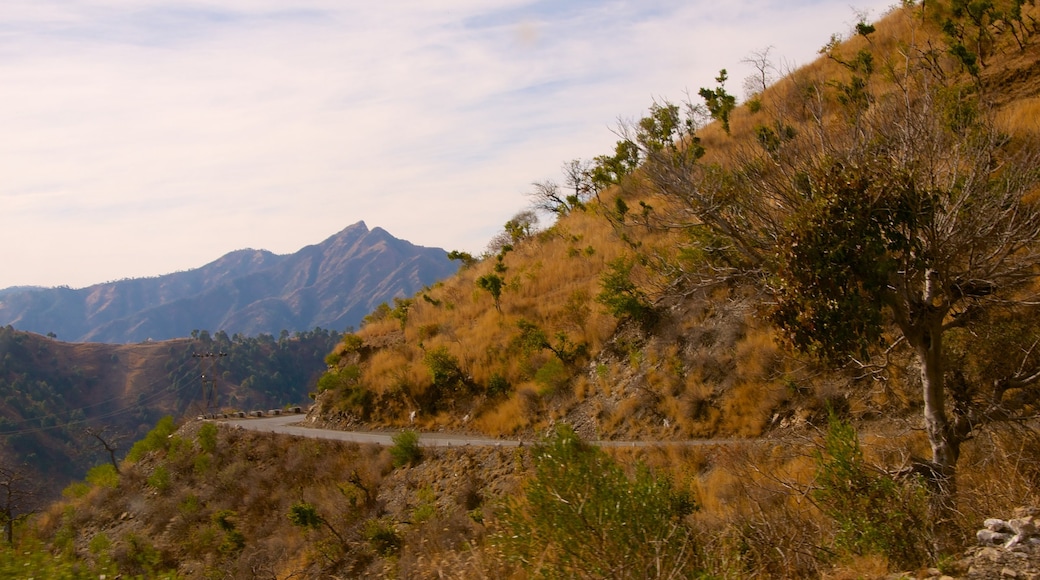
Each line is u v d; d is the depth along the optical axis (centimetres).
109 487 3306
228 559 2219
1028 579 507
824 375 1580
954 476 757
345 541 1906
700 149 1369
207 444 3141
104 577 1023
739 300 2014
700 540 730
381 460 2384
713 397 1858
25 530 2958
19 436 14150
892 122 814
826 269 713
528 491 681
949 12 2583
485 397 2678
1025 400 901
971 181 789
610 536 616
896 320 795
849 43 3050
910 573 581
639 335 2270
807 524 736
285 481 2612
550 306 2877
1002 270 826
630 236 2878
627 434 1986
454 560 870
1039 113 1638
